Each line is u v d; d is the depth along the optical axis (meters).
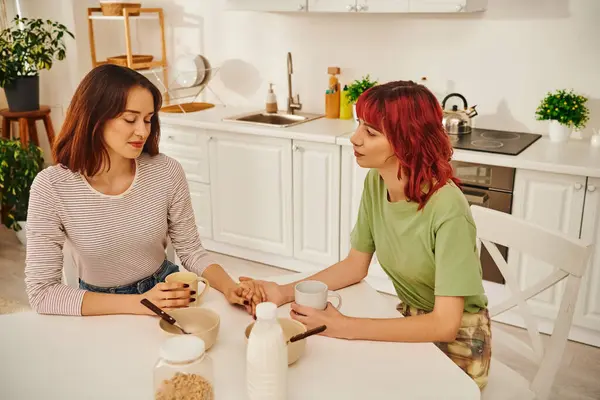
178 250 1.83
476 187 2.82
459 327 1.49
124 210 1.65
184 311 1.38
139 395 1.14
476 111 3.28
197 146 3.64
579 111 2.90
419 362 1.26
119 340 1.34
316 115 3.72
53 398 1.13
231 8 3.56
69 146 1.57
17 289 3.31
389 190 1.54
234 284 1.60
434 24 3.29
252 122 3.46
